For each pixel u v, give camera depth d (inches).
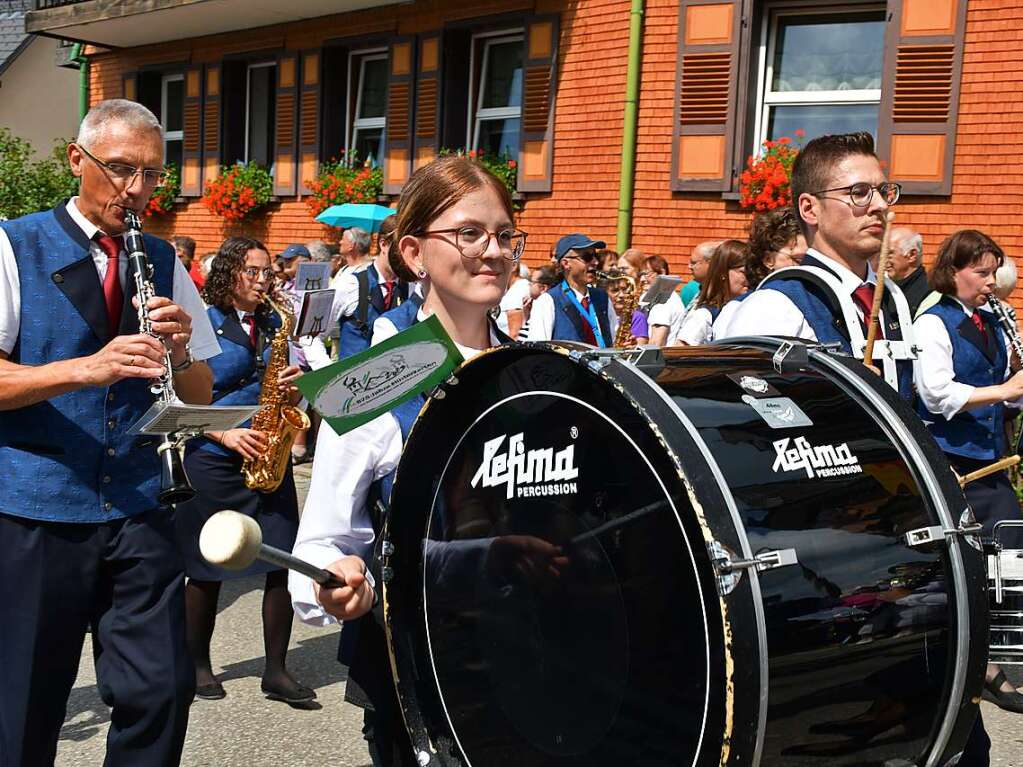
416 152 468.1
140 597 116.3
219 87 557.9
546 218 424.5
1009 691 180.2
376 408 81.4
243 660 197.9
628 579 71.0
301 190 522.9
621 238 394.0
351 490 91.0
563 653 76.1
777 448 71.6
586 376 73.5
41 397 109.3
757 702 65.1
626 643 71.4
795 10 362.0
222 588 240.5
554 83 416.8
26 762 114.3
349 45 498.9
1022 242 322.7
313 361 266.1
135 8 520.4
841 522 71.4
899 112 339.0
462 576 84.0
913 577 73.5
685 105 377.7
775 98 368.2
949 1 330.0
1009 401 162.7
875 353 115.0
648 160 389.7
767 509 68.2
